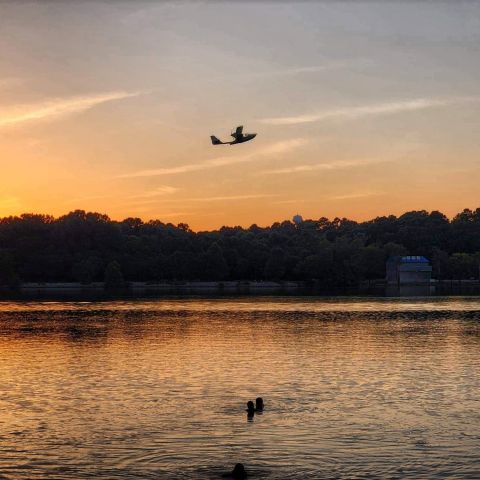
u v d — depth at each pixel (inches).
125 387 2223.2
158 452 1563.7
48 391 2166.6
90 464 1493.6
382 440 1637.6
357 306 6107.3
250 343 3339.1
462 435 1674.5
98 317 5009.8
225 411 1898.4
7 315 5226.4
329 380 2322.8
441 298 7406.5
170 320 4714.6
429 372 2461.9
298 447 1592.0
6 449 1585.9
